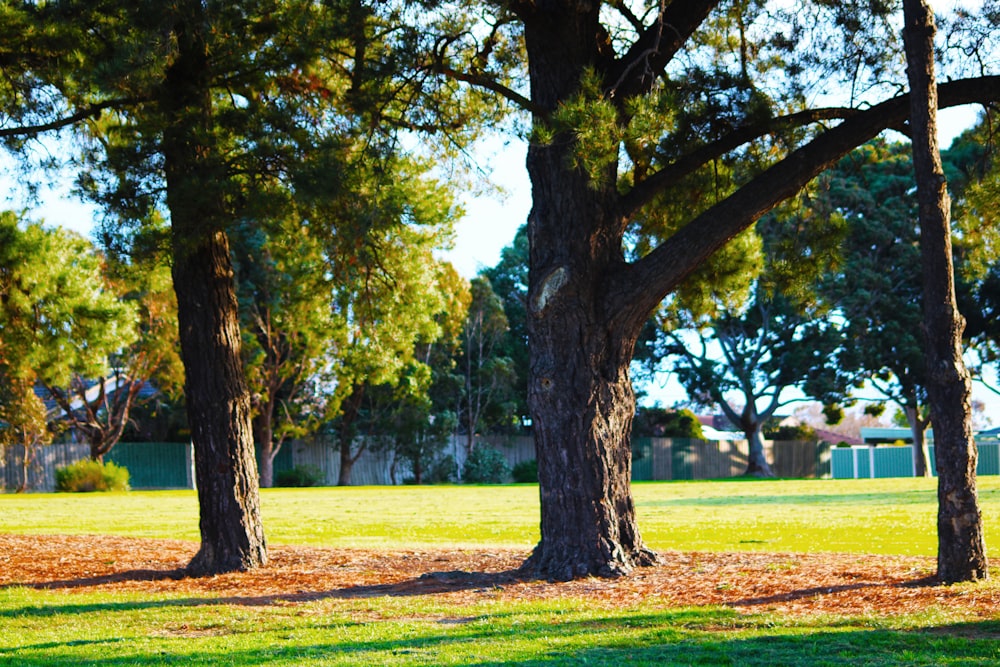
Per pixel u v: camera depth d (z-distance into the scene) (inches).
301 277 688.4
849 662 272.1
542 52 494.3
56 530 808.9
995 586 376.8
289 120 518.9
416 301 669.3
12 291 717.3
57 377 790.5
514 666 277.7
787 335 2272.4
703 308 619.5
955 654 277.7
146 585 510.6
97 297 765.9
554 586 448.1
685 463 2405.3
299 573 529.0
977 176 560.7
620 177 582.9
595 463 478.6
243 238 582.2
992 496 1015.0
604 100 425.4
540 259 488.1
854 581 415.8
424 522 881.5
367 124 540.4
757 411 2407.7
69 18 487.2
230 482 551.2
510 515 965.8
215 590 486.6
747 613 357.4
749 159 581.0
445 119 561.6
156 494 1446.9
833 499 1124.5
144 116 528.7
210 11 490.3
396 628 356.8
